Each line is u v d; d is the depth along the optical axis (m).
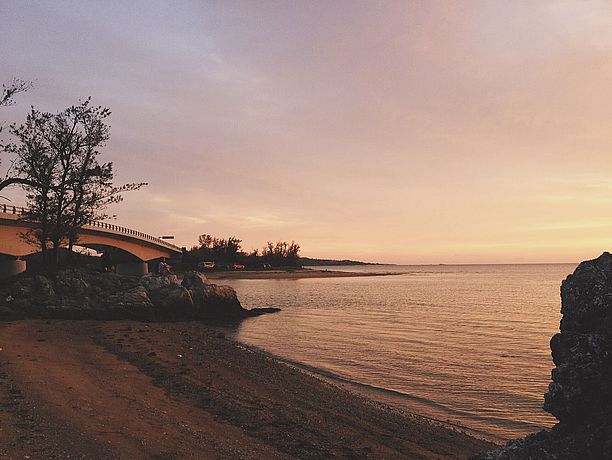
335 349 32.16
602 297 6.73
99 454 9.95
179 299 43.53
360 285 127.69
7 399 12.92
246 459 10.62
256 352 30.38
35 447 9.95
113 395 14.68
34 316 34.16
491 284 135.50
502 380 23.45
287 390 18.77
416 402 19.55
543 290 106.31
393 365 26.88
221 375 19.89
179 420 12.98
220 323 45.91
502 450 6.68
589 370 6.23
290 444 12.18
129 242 80.81
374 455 12.16
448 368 26.16
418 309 62.31
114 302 38.88
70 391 14.46
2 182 33.84
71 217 42.06
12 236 44.47
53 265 42.59
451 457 12.86
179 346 26.08
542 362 27.88
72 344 23.25
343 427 14.46
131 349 23.30
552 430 6.63
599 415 6.11
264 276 161.00
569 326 7.13
